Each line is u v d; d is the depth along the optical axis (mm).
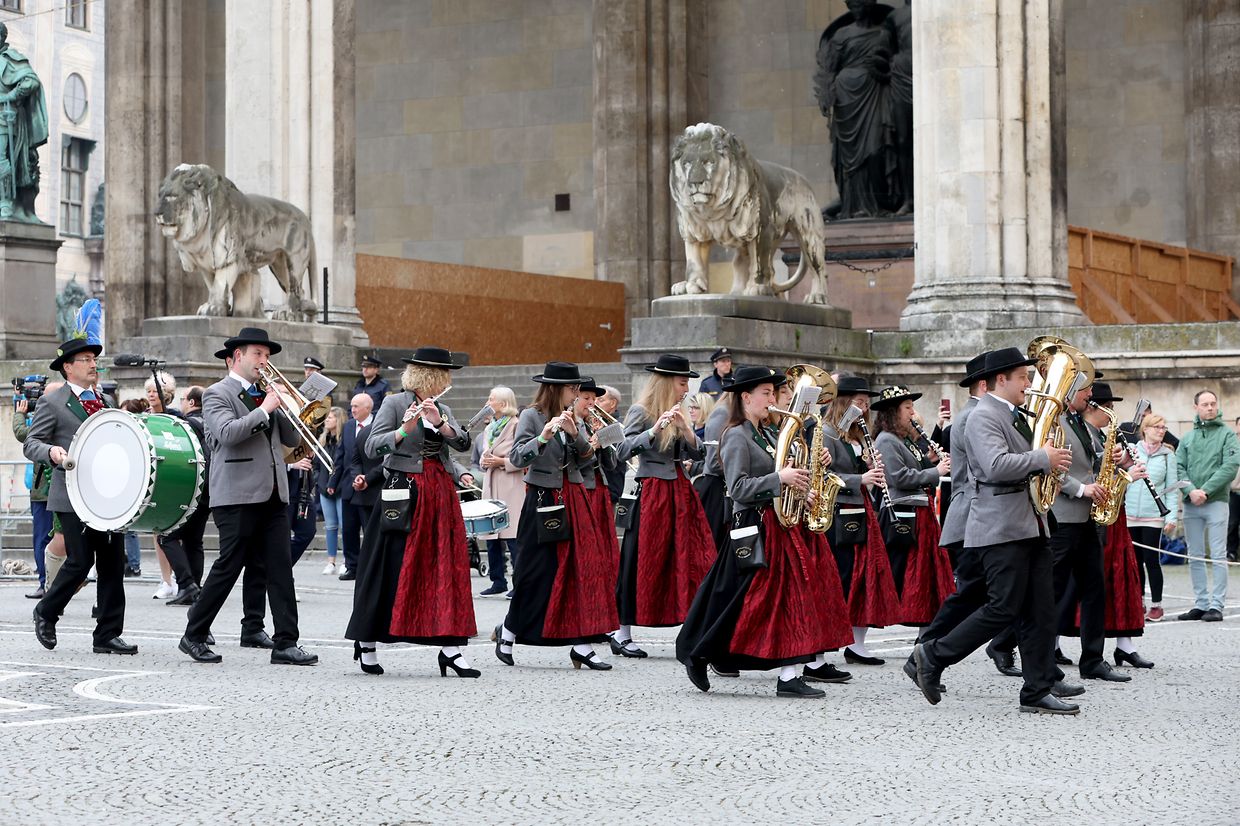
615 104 51938
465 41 56969
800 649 15867
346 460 29609
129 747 12961
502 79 56500
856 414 18562
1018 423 15281
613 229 52000
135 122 49531
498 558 27312
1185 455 23719
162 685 16469
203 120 50500
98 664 18172
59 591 19359
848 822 10547
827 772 12180
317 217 41250
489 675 17750
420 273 45062
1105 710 15328
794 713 15086
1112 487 17500
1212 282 43969
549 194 55812
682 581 19172
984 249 33875
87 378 19719
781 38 52938
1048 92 34344
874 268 45062
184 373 35594
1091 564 17469
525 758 12656
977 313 33594
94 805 10922
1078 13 48562
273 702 15414
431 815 10711
